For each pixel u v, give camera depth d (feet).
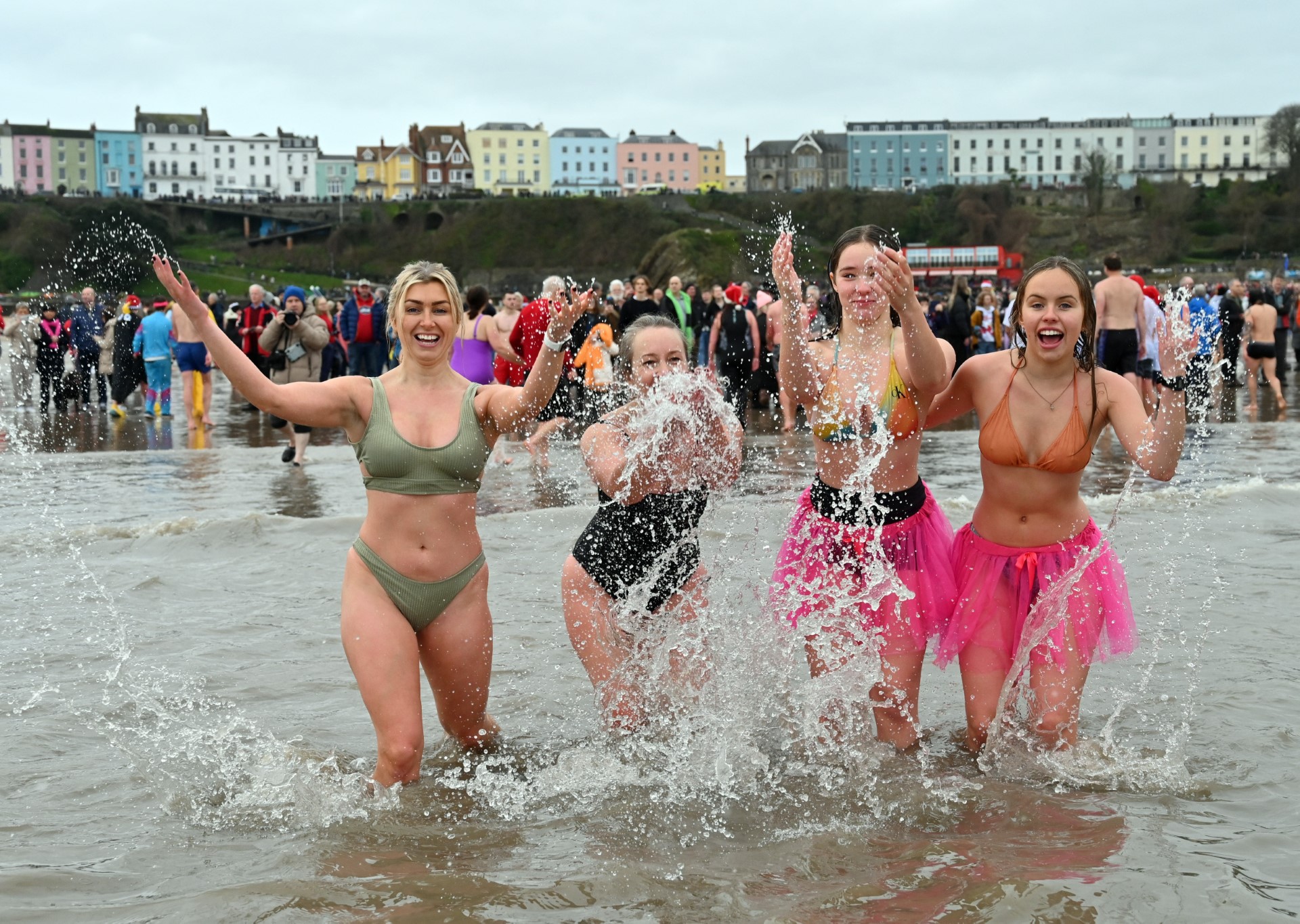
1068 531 14.24
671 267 238.89
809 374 14.01
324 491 34.91
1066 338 13.57
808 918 9.78
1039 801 12.49
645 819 12.21
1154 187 395.75
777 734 14.74
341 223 361.30
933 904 9.98
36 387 68.95
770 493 30.40
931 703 16.31
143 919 9.97
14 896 10.41
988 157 470.39
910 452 14.29
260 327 53.93
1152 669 17.10
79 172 448.24
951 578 14.66
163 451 45.93
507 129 495.00
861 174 460.55
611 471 14.28
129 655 18.22
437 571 13.53
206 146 467.11
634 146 506.89
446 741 14.90
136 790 13.06
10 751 14.17
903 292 12.80
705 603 15.14
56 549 26.03
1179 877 10.45
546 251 337.52
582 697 16.47
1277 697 15.78
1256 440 44.88
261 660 18.07
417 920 9.87
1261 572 22.71
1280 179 379.96
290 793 12.94
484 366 40.52
